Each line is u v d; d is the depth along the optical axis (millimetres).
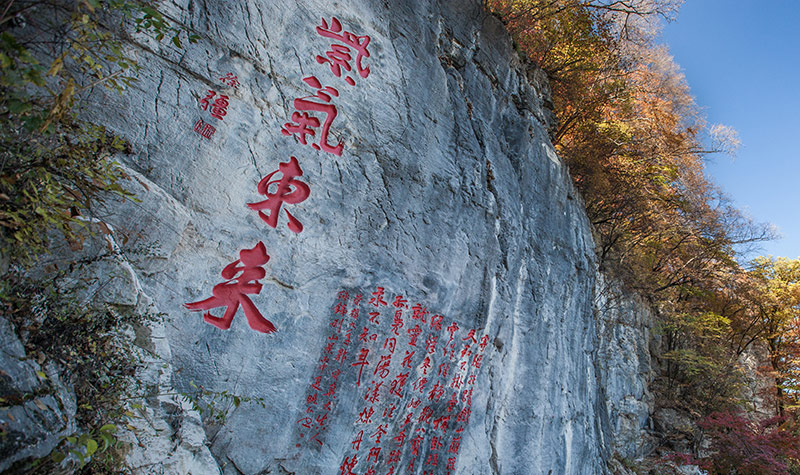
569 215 10609
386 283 6281
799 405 18406
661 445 14211
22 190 3236
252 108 5551
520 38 11758
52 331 3395
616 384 13445
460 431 6934
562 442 9023
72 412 3223
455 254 7219
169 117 4984
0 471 2598
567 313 9812
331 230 5891
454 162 7605
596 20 13023
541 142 10188
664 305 17141
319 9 6402
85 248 3955
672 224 17094
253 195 5375
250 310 5152
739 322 20266
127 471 3561
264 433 5043
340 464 5570
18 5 3547
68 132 3928
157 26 3979
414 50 7477
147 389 3982
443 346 6836
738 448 13531
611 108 15484
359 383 5855
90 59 3689
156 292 4602
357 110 6449
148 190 4641
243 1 5695
